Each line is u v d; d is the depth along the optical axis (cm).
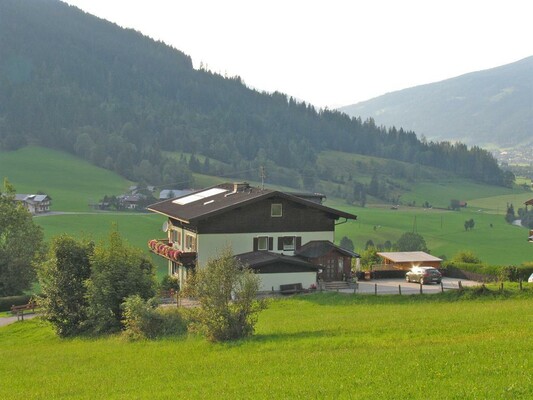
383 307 4528
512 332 2906
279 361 2717
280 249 6088
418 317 3681
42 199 18638
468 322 3353
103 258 4525
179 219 6075
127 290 4491
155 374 2775
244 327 3422
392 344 2864
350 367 2427
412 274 6334
